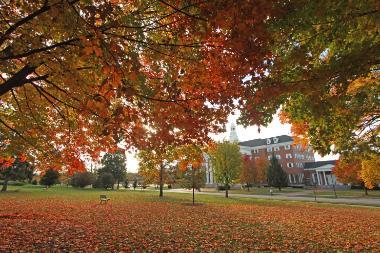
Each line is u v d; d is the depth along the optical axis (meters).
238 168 42.50
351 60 4.63
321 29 4.92
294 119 7.08
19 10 4.91
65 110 8.29
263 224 14.45
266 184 76.38
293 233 11.98
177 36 5.16
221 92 5.52
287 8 4.17
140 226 13.37
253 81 5.12
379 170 12.29
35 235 10.52
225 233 11.76
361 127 8.55
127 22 4.66
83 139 8.38
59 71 5.03
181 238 10.62
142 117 5.68
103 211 19.64
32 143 8.25
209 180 86.12
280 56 5.62
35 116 8.23
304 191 57.59
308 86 4.84
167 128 5.61
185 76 5.65
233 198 38.34
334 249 9.22
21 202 24.70
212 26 4.36
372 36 5.02
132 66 4.50
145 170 37.44
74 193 42.84
